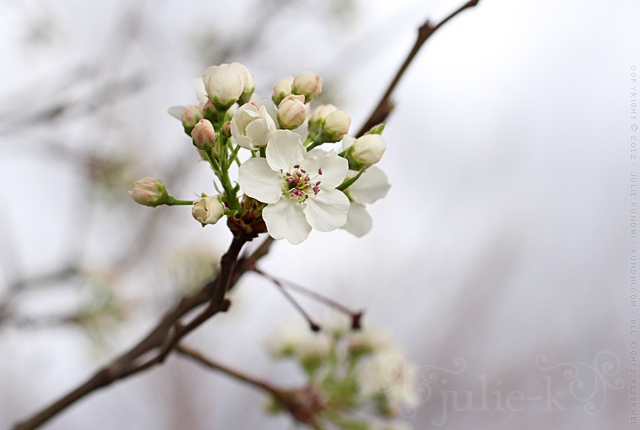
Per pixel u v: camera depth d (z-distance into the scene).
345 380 0.39
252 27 0.68
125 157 0.65
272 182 0.29
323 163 0.29
